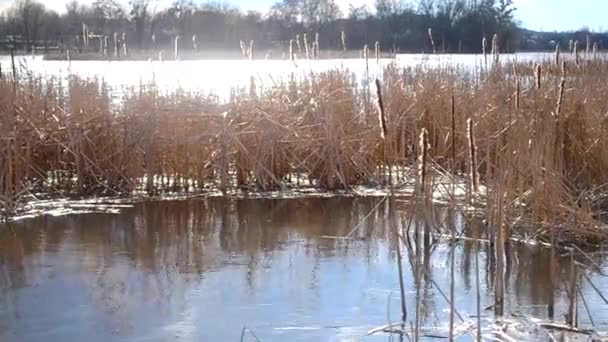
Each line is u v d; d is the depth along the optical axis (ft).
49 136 31.12
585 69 32.32
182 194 31.50
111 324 17.52
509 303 19.04
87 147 31.40
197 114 32.35
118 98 32.17
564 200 25.35
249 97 32.94
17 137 29.04
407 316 18.04
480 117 29.48
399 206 28.94
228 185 32.22
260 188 32.22
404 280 20.74
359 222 27.14
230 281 20.62
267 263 22.27
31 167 30.53
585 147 27.45
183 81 33.83
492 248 23.04
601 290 19.79
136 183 31.48
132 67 38.91
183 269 21.68
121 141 31.40
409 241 22.36
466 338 16.63
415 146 32.42
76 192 31.12
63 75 33.83
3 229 25.89
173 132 31.86
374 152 33.01
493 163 27.22
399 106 33.91
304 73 34.27
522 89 29.53
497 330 17.01
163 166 31.83
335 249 23.76
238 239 24.88
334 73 34.17
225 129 31.89
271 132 32.42
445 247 23.89
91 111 31.60
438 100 33.37
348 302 18.97
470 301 19.19
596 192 26.73
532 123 24.88
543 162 24.58
